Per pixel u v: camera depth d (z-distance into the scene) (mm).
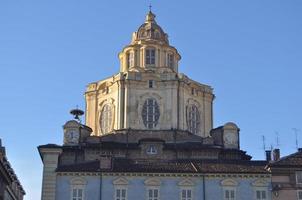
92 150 72562
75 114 80938
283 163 64312
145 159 69188
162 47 87875
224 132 76812
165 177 63312
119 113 80562
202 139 76938
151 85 82000
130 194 62531
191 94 83938
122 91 81562
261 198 63094
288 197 63000
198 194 62875
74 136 74688
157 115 80875
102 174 62969
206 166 65250
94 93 85500
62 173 63125
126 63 88438
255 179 63688
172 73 82500
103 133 82688
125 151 72688
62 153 71438
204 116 84750
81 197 62344
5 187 68188
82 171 62938
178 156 72750
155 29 90438
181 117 80625
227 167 65000
